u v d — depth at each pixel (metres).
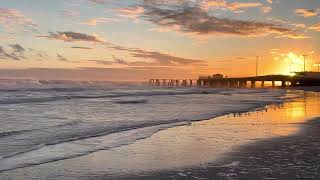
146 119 18.77
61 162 8.92
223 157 9.39
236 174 7.65
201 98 44.25
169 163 8.80
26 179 7.41
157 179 7.44
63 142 11.55
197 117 20.06
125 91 62.91
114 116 20.25
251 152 10.01
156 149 10.62
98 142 11.73
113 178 7.54
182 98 43.34
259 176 7.45
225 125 16.42
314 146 10.92
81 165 8.65
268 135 13.23
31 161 8.95
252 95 59.31
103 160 9.19
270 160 8.97
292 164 8.51
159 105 29.89
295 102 37.50
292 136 12.95
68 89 62.06
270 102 36.97
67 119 18.33
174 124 16.66
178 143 11.57
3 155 9.48
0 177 7.52
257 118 19.64
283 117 20.27
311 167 8.20
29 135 12.72
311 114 22.28
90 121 17.50
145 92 60.16
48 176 7.66
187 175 7.66
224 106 29.56
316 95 62.69
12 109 23.73
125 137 12.77
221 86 185.88
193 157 9.46
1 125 15.59
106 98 40.09
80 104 29.84
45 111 22.86
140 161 9.05
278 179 7.19
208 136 13.04
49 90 55.88
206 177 7.48
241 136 13.02
